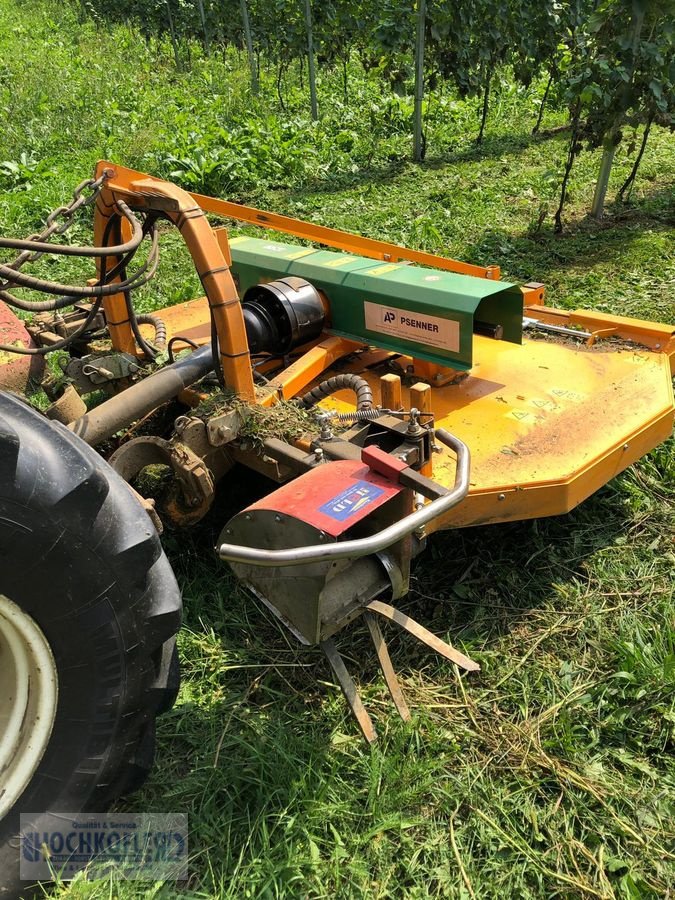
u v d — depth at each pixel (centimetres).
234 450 273
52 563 163
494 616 273
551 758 221
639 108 729
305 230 383
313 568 189
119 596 173
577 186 837
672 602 272
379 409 253
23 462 160
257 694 245
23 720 178
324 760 218
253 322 318
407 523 179
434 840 199
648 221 733
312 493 200
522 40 1088
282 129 1015
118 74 1420
